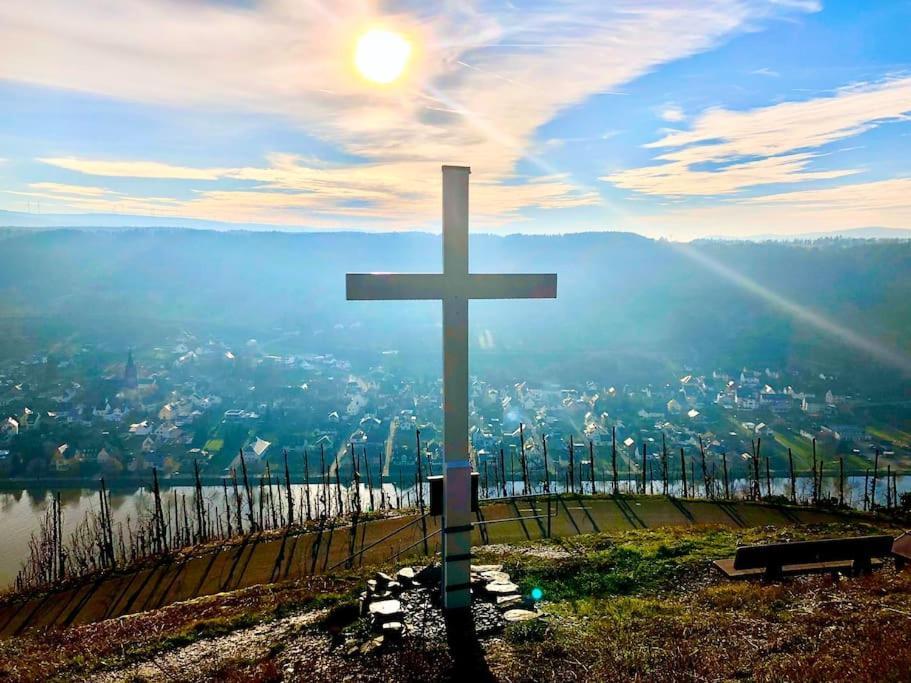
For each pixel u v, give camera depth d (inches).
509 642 332.8
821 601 366.3
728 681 261.1
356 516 1160.8
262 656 370.3
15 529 2261.3
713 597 396.8
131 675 375.9
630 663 288.5
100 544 1499.8
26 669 415.8
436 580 417.7
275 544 1024.9
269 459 3186.5
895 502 1721.2
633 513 987.9
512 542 772.0
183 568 973.8
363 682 307.7
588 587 468.1
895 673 241.8
